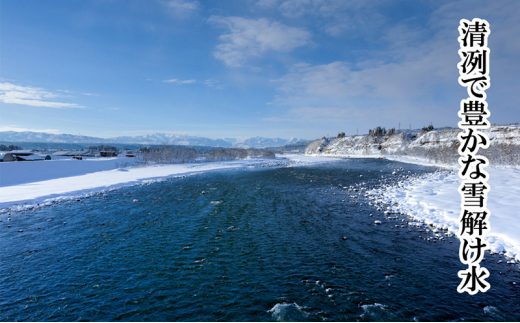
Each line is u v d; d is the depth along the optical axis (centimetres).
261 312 1087
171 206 2966
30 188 3988
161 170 7081
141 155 11594
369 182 4644
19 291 1259
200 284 1312
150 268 1487
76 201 3216
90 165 7188
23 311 1106
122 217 2522
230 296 1204
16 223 2330
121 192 3834
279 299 1176
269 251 1703
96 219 2456
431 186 3694
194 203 3119
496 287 1243
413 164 8975
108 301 1175
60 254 1681
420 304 1128
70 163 6725
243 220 2402
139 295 1221
